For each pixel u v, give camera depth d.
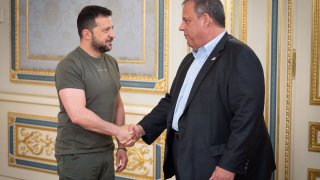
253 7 2.55
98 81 2.14
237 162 1.68
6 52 3.62
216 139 1.76
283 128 2.56
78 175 2.15
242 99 1.69
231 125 1.73
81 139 2.15
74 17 3.25
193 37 1.84
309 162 2.54
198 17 1.81
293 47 2.52
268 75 2.54
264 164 1.85
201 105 1.78
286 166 2.57
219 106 1.76
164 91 2.92
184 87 1.91
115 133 2.10
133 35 3.01
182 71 2.00
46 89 3.44
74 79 2.07
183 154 1.82
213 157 1.76
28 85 3.53
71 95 2.06
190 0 1.84
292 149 2.57
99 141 2.18
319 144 2.51
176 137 1.91
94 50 2.16
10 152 3.66
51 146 3.43
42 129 3.47
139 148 3.04
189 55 2.04
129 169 3.09
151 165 2.99
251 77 1.70
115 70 2.29
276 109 2.53
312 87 2.49
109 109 2.20
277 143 2.54
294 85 2.54
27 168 3.58
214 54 1.80
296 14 2.49
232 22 2.58
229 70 1.74
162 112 2.16
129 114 3.04
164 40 2.89
